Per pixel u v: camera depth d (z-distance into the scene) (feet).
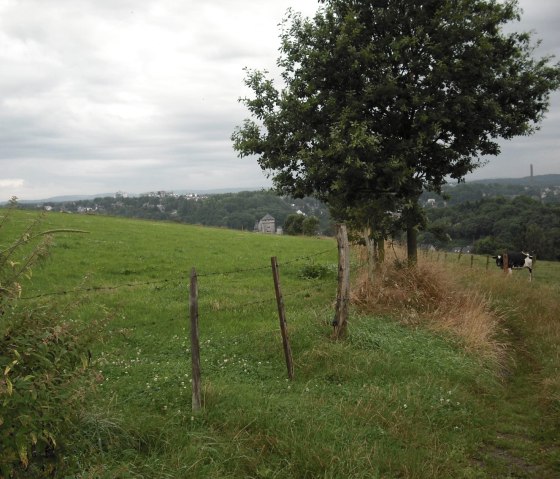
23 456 11.27
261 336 32.58
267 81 45.65
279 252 87.51
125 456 17.12
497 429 22.85
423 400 23.88
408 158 41.88
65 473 13.51
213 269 64.13
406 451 19.29
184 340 32.53
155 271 61.05
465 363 29.55
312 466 17.49
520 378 30.04
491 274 58.75
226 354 29.84
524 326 40.11
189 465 16.84
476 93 42.70
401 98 41.47
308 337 31.22
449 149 44.01
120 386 23.36
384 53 41.57
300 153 42.16
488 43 39.68
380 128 43.14
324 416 21.26
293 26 44.57
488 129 44.57
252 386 24.66
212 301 43.55
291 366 26.58
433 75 40.32
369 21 43.29
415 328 34.88
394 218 46.11
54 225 99.04
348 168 40.24
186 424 19.85
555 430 22.63
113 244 81.35
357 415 21.74
